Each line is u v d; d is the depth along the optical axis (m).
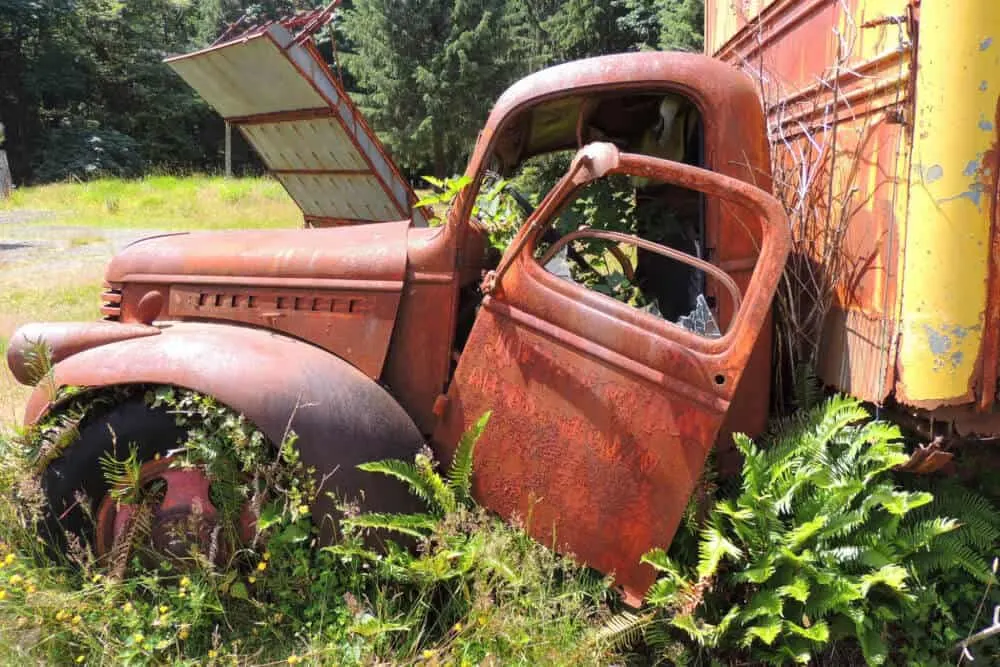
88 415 3.15
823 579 2.61
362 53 30.47
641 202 3.57
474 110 29.95
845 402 2.80
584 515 2.85
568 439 2.86
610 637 2.70
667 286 3.47
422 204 3.27
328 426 2.92
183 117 42.41
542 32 35.00
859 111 2.87
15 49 38.44
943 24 2.36
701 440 2.65
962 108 2.36
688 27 21.05
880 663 2.58
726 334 2.64
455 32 29.55
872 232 2.75
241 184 24.75
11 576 2.95
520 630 2.67
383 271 3.26
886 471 2.88
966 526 2.88
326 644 2.80
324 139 5.92
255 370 2.93
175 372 2.94
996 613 2.63
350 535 2.89
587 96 3.04
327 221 7.31
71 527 3.12
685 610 2.62
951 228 2.40
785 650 2.65
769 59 3.96
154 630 2.90
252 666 2.75
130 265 3.96
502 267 2.94
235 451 2.93
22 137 38.41
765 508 2.75
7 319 7.60
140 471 3.05
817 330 3.14
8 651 2.81
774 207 2.56
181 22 46.19
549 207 2.80
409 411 3.27
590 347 2.79
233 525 3.01
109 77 40.22
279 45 5.16
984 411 2.48
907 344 2.49
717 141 2.87
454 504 2.89
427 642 2.84
